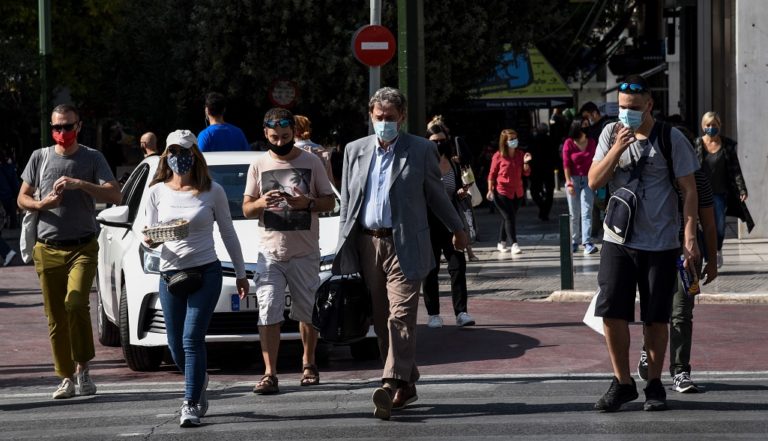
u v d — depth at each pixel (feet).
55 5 187.83
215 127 64.39
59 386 48.42
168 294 40.57
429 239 41.39
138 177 58.65
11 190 145.07
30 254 45.98
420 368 51.70
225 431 39.32
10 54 131.95
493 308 69.87
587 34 180.24
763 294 68.90
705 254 42.39
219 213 41.11
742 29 100.83
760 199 101.65
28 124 137.69
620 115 39.27
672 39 153.48
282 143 46.34
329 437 38.09
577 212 98.99
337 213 55.01
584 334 59.88
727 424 38.60
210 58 127.24
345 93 123.65
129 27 151.12
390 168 41.27
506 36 128.67
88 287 45.52
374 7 74.43
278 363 54.34
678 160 39.78
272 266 46.44
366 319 43.14
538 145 137.08
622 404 41.70
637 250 39.96
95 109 202.18
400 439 37.52
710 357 52.85
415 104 65.16
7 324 67.92
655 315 40.24
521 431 38.37
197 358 40.11
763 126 101.09
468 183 86.28
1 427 40.96
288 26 123.03
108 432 39.63
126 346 52.16
